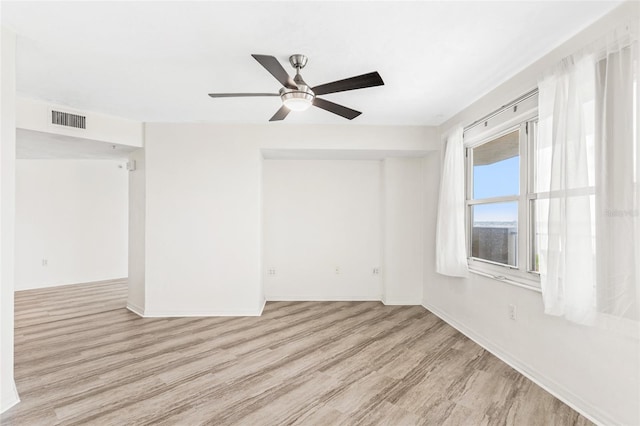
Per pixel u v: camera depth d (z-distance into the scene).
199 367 2.70
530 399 2.23
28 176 5.66
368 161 4.94
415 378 2.53
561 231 2.08
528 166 2.67
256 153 4.13
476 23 2.01
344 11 1.89
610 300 1.83
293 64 2.43
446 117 3.85
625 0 1.79
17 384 2.41
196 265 4.09
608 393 1.89
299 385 2.42
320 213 4.93
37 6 1.84
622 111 1.78
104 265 6.48
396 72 2.68
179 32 2.11
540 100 2.33
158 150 4.05
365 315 4.15
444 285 3.98
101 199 6.45
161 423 1.97
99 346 3.13
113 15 1.93
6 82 2.08
